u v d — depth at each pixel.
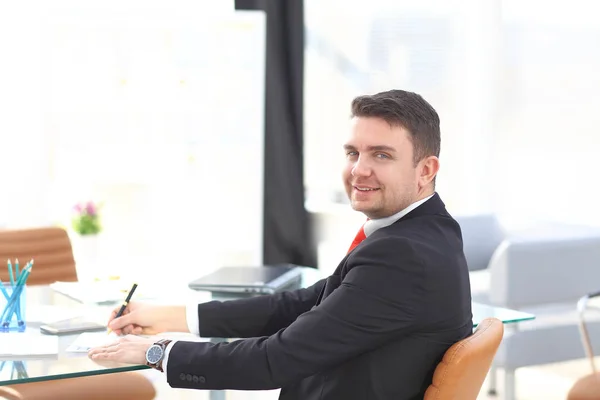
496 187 5.57
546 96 5.18
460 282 1.97
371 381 1.96
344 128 6.42
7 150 5.75
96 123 5.94
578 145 4.99
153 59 5.94
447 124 5.86
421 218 2.02
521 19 5.34
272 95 6.38
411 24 5.98
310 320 1.95
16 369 2.06
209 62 5.96
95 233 5.85
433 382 1.93
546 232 5.00
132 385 2.98
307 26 6.62
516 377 4.62
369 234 2.12
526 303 3.96
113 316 2.42
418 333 1.95
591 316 4.00
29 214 5.79
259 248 6.14
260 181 6.08
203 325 2.38
